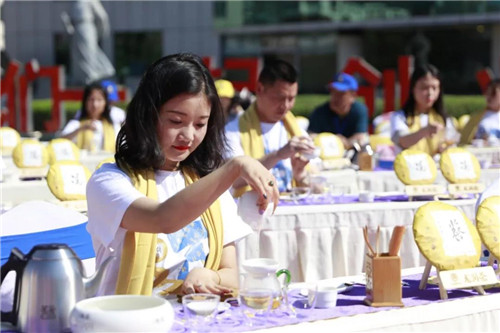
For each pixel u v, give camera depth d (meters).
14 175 5.84
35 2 23.92
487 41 22.72
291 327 2.16
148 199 2.27
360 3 22.38
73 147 6.28
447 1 21.53
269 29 23.14
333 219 4.28
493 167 6.50
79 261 2.12
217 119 2.55
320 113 7.38
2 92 13.21
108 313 1.90
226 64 11.67
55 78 12.96
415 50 23.33
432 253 2.53
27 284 2.07
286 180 4.75
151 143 2.37
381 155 6.77
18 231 3.04
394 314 2.30
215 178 2.14
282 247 4.23
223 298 2.47
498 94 7.68
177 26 23.53
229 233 2.65
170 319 1.97
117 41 23.89
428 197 4.67
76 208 4.41
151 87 2.35
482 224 2.63
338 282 2.74
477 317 2.40
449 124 6.21
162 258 2.48
